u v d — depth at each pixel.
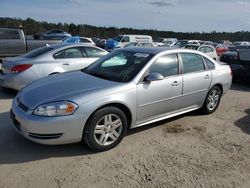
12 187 3.38
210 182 3.65
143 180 3.62
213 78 6.12
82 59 8.18
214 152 4.50
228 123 5.86
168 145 4.67
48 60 7.64
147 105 4.79
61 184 3.47
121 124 4.45
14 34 14.03
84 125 4.06
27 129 3.95
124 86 4.46
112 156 4.21
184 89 5.43
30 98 4.18
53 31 35.47
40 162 3.96
